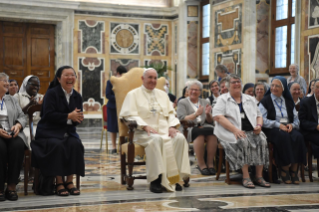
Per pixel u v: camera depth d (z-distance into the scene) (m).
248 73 8.95
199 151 4.92
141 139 4.02
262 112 4.51
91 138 9.20
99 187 4.10
